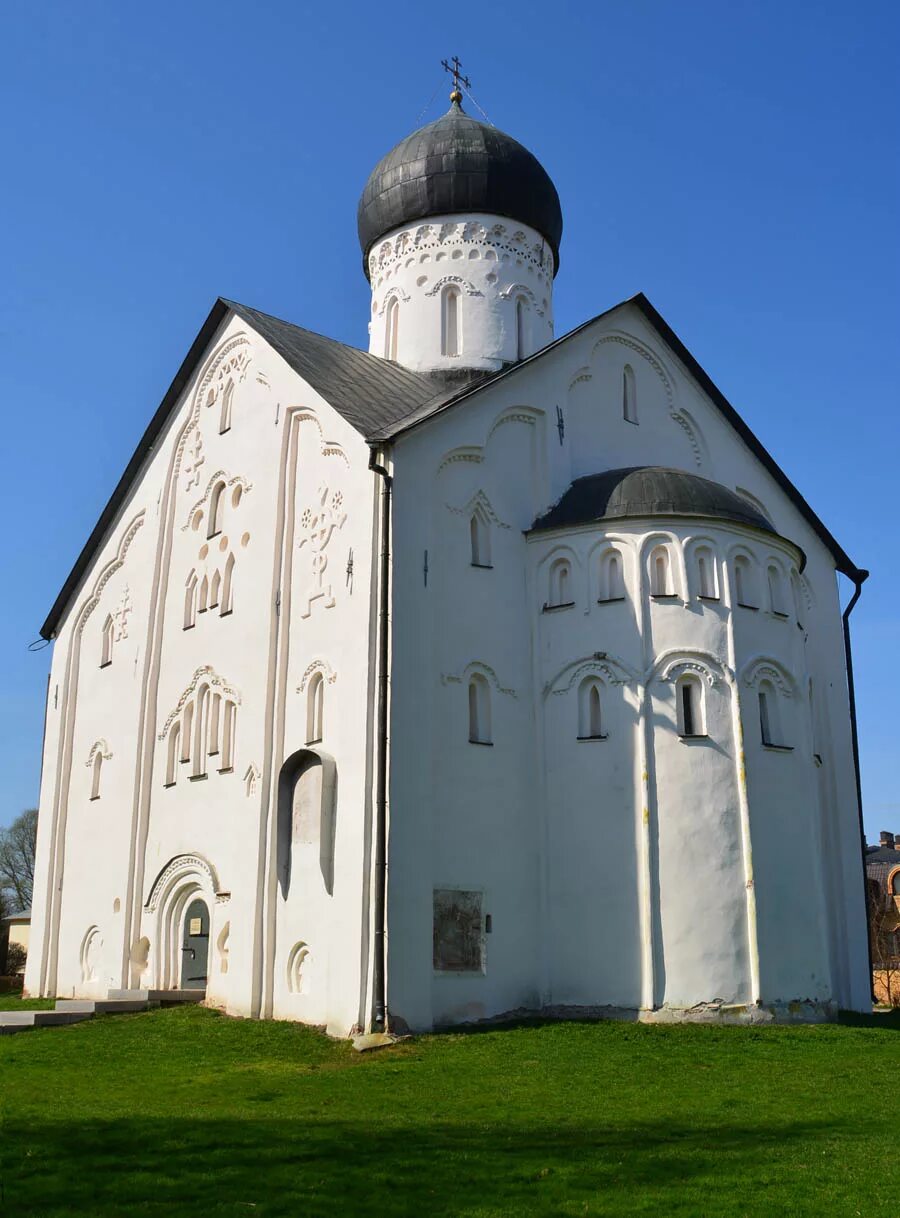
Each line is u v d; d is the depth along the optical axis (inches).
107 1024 965.2
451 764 937.5
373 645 906.1
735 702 973.2
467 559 999.6
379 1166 486.6
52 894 1355.8
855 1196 443.8
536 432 1093.1
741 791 956.6
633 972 918.4
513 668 1008.9
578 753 979.9
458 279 1296.8
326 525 1008.9
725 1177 470.6
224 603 1139.9
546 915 965.2
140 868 1184.8
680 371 1264.8
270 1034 871.7
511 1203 438.3
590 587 1005.8
